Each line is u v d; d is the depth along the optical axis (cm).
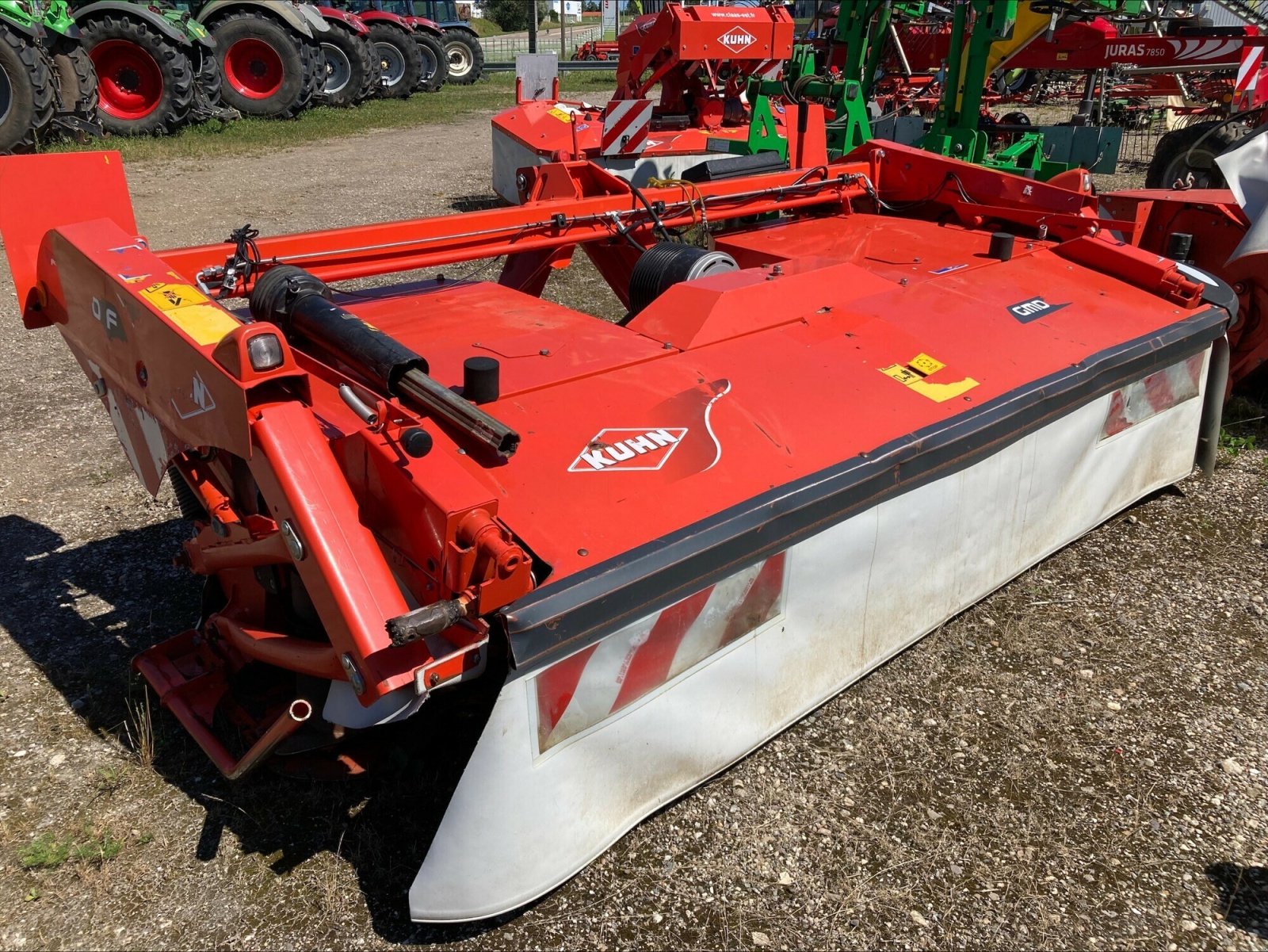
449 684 182
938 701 283
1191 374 363
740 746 247
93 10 1224
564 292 672
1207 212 448
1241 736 269
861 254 379
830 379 272
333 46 1702
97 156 265
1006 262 364
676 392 253
